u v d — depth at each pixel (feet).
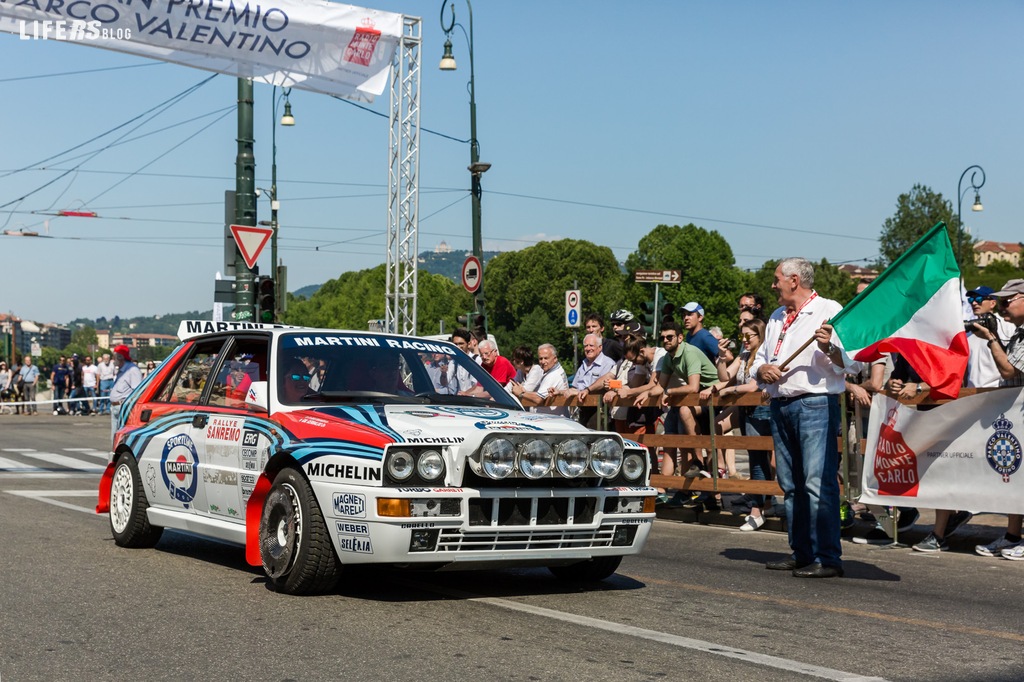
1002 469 28.22
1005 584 24.50
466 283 80.12
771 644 17.95
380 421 21.31
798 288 25.70
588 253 312.29
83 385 125.18
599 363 41.68
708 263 288.30
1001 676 16.05
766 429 34.58
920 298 25.12
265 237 60.95
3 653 16.87
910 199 307.78
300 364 23.97
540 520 21.16
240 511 23.62
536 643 17.65
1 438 81.05
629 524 22.16
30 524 31.99
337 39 58.65
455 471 20.47
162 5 53.26
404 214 75.66
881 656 17.28
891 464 30.35
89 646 17.31
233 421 24.26
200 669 15.93
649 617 20.04
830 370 25.30
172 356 28.48
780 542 31.53
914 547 29.86
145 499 27.45
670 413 38.47
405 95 74.79
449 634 18.22
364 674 15.64
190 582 22.88
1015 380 28.04
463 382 25.13
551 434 21.07
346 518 20.45
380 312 370.32
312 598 21.24
